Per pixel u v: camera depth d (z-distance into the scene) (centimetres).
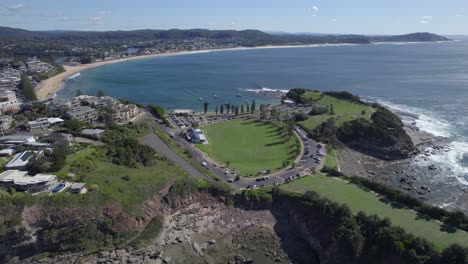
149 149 14912
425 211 10694
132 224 10762
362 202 11519
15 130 16850
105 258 9969
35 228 9906
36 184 10600
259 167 15112
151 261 10056
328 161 15738
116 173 12469
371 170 16075
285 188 12812
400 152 17488
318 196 11631
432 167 16138
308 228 11088
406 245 9012
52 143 14312
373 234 9675
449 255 8356
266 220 11862
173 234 11106
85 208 10381
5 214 9638
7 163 12225
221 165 15150
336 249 9950
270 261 10175
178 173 13425
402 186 14350
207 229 11462
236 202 12419
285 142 18312
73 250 9994
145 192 11738
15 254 9744
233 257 10325
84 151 13750
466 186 14300
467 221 9944
